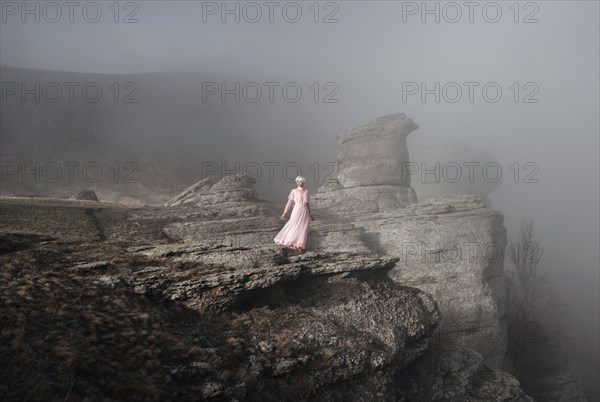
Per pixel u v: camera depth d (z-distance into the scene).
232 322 10.67
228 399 8.04
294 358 10.07
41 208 26.69
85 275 10.41
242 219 26.58
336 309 12.89
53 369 6.90
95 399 6.62
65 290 9.39
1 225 19.97
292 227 14.49
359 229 28.36
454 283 27.05
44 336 7.67
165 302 10.50
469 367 15.14
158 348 8.47
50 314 8.39
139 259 12.14
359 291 14.05
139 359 8.02
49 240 13.54
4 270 9.65
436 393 13.61
